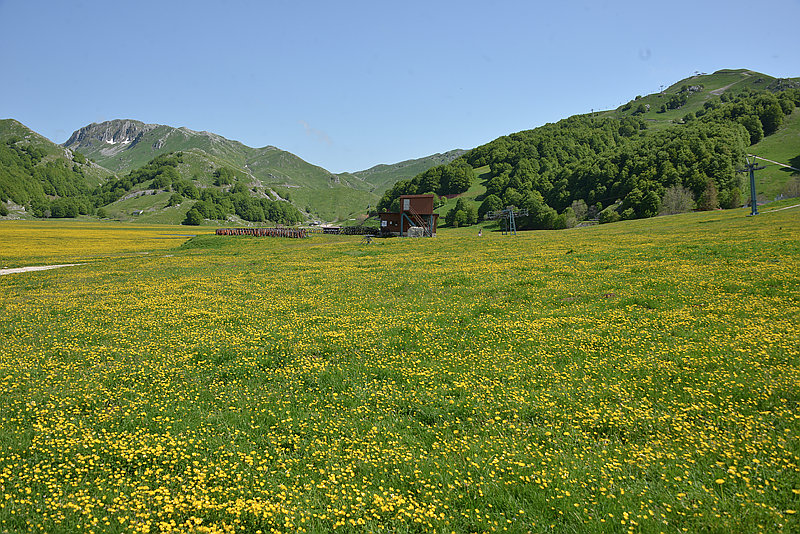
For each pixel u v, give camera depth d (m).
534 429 11.09
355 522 7.86
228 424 11.94
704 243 45.31
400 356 16.84
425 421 12.06
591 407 11.89
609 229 88.19
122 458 10.20
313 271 43.56
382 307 25.53
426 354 17.00
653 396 12.37
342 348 18.11
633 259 38.38
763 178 193.62
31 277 45.03
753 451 9.17
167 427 11.65
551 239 71.19
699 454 9.35
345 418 12.13
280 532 7.69
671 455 9.34
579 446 10.24
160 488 8.82
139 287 35.94
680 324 18.42
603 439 10.46
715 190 139.00
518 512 8.03
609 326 19.00
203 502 8.38
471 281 32.84
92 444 10.60
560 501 8.22
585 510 7.82
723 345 15.38
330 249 70.50
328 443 10.88
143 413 12.52
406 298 27.89
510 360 15.75
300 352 17.78
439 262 46.72
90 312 26.20
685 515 7.55
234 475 9.61
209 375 15.59
